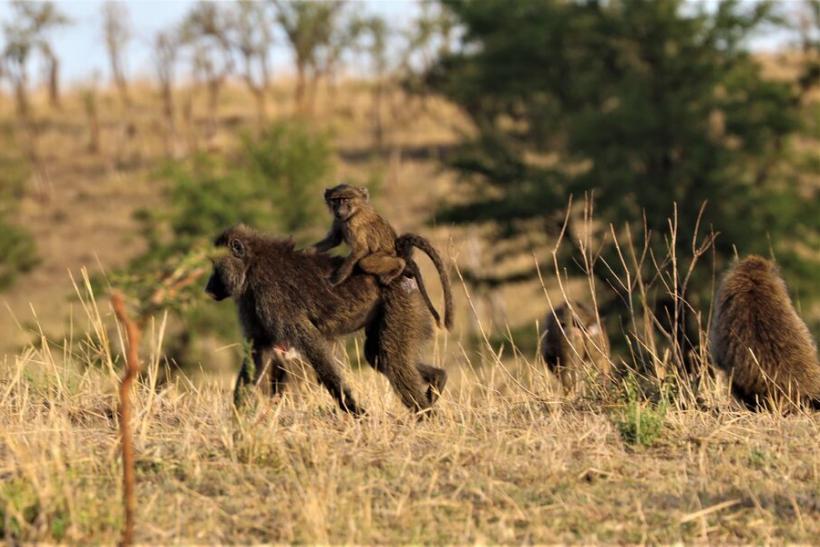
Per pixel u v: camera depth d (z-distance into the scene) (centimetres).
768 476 2294
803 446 2480
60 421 2481
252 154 11325
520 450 2442
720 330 2945
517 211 11806
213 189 10431
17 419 2573
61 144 19750
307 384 2936
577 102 13162
